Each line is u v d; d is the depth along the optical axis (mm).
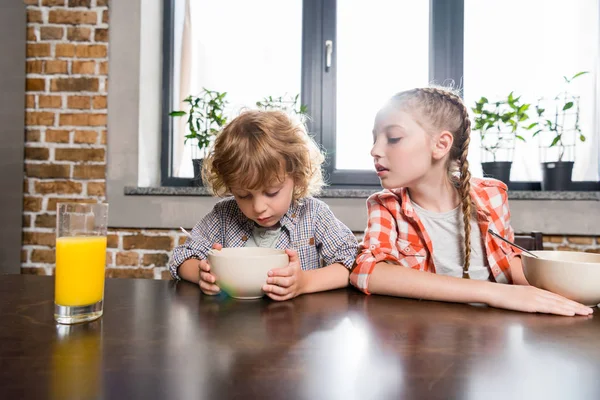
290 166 910
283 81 2152
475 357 449
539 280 671
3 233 1854
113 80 1948
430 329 546
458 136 914
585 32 2027
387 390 370
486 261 983
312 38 2125
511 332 534
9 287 764
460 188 938
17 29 1879
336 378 393
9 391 363
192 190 1902
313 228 1080
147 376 394
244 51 2152
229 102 2125
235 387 373
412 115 844
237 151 876
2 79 1820
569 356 454
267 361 433
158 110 2164
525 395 364
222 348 470
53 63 1951
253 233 1100
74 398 351
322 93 2125
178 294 738
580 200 1793
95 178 1952
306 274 794
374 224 974
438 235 989
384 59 2139
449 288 689
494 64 2082
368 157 2150
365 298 723
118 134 1946
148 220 1927
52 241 1958
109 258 1950
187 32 2152
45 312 610
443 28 2092
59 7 1947
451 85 2080
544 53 2053
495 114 1869
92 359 435
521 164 2053
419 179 912
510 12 2068
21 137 1913
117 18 1946
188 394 359
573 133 2016
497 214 997
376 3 2129
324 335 519
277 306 662
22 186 1924
